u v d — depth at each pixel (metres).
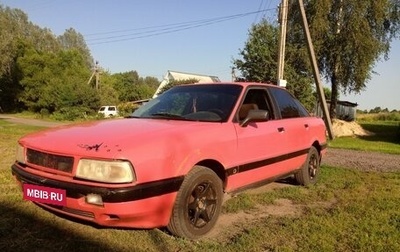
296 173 5.86
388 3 26.44
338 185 6.17
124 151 3.00
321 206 4.92
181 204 3.38
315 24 25.83
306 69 26.69
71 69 59.16
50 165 3.20
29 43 61.09
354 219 4.30
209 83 4.86
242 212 4.55
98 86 55.75
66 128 3.76
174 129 3.54
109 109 45.19
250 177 4.33
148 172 3.06
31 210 4.03
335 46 26.56
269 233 3.81
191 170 3.50
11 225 3.60
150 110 4.53
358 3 25.84
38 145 3.34
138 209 3.00
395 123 44.97
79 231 3.57
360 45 25.69
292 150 5.22
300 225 4.05
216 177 3.76
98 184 2.93
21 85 56.69
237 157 4.04
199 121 4.02
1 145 9.62
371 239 3.69
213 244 3.47
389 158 11.23
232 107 4.25
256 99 4.82
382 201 5.16
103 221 2.99
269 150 4.62
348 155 11.66
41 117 45.88
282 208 4.80
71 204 3.02
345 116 41.75
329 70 28.06
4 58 54.81
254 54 24.45
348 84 27.47
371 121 51.97
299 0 15.29
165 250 3.30
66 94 45.12
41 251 3.13
